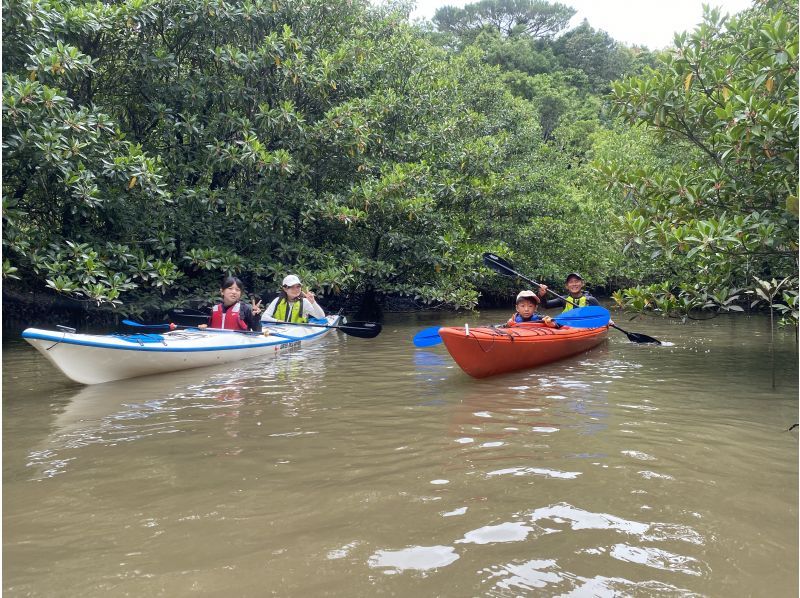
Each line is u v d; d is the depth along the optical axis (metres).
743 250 5.01
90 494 2.55
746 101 4.73
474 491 2.53
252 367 6.00
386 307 14.88
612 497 2.46
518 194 15.84
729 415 3.88
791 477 2.70
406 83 12.52
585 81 41.34
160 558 1.96
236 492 2.56
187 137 9.87
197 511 2.36
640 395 4.54
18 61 7.58
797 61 4.55
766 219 4.97
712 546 2.01
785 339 8.18
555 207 16.22
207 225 10.09
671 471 2.78
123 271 8.83
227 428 3.61
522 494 2.49
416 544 2.04
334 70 10.43
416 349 7.42
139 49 9.07
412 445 3.22
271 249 11.13
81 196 7.24
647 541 2.05
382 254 12.26
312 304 8.41
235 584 1.79
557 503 2.39
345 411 4.05
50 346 4.70
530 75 38.22
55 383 5.09
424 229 11.91
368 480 2.69
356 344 7.94
